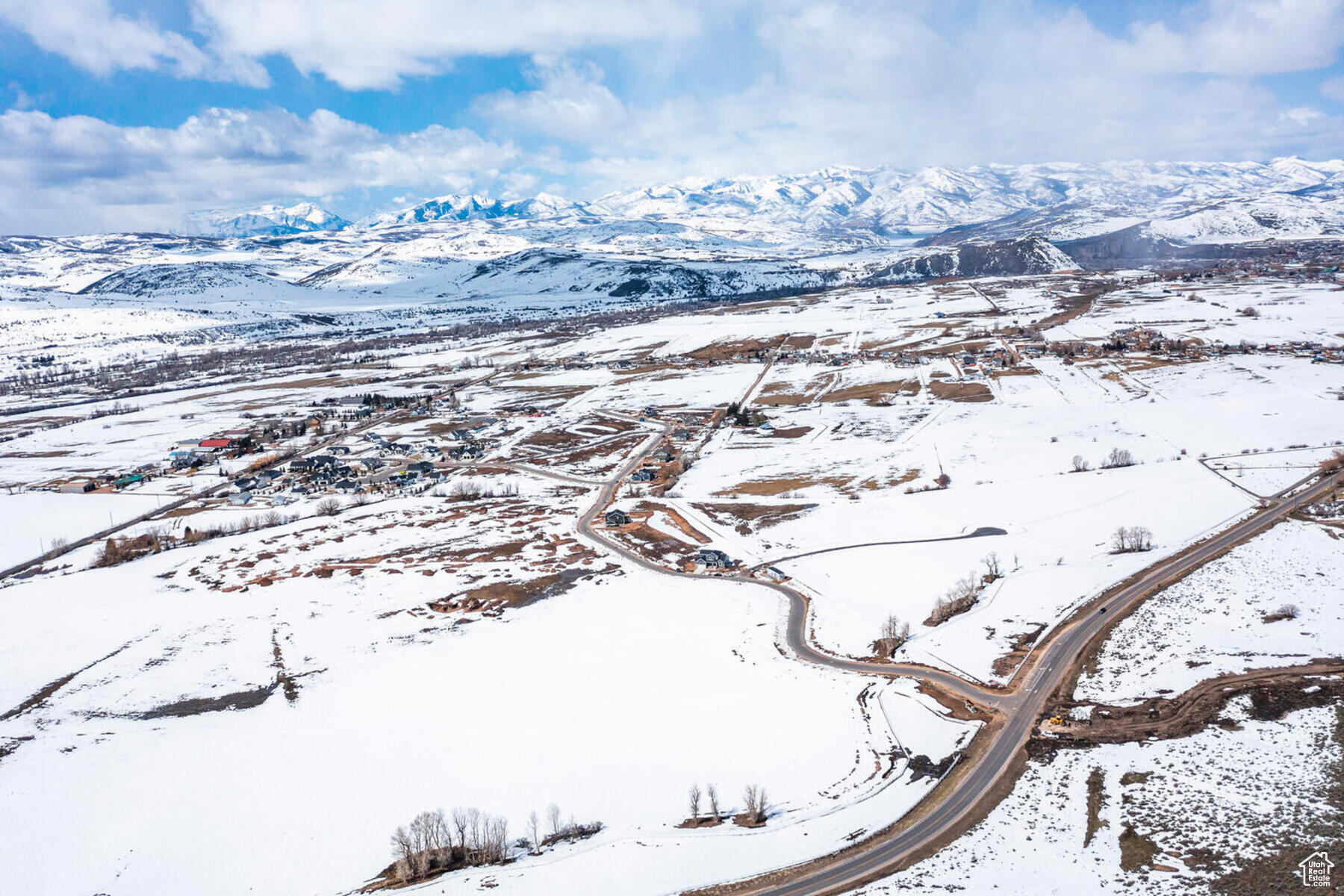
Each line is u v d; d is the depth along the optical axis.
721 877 75.50
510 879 76.88
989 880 71.75
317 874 80.00
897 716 99.38
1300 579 122.25
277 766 98.69
